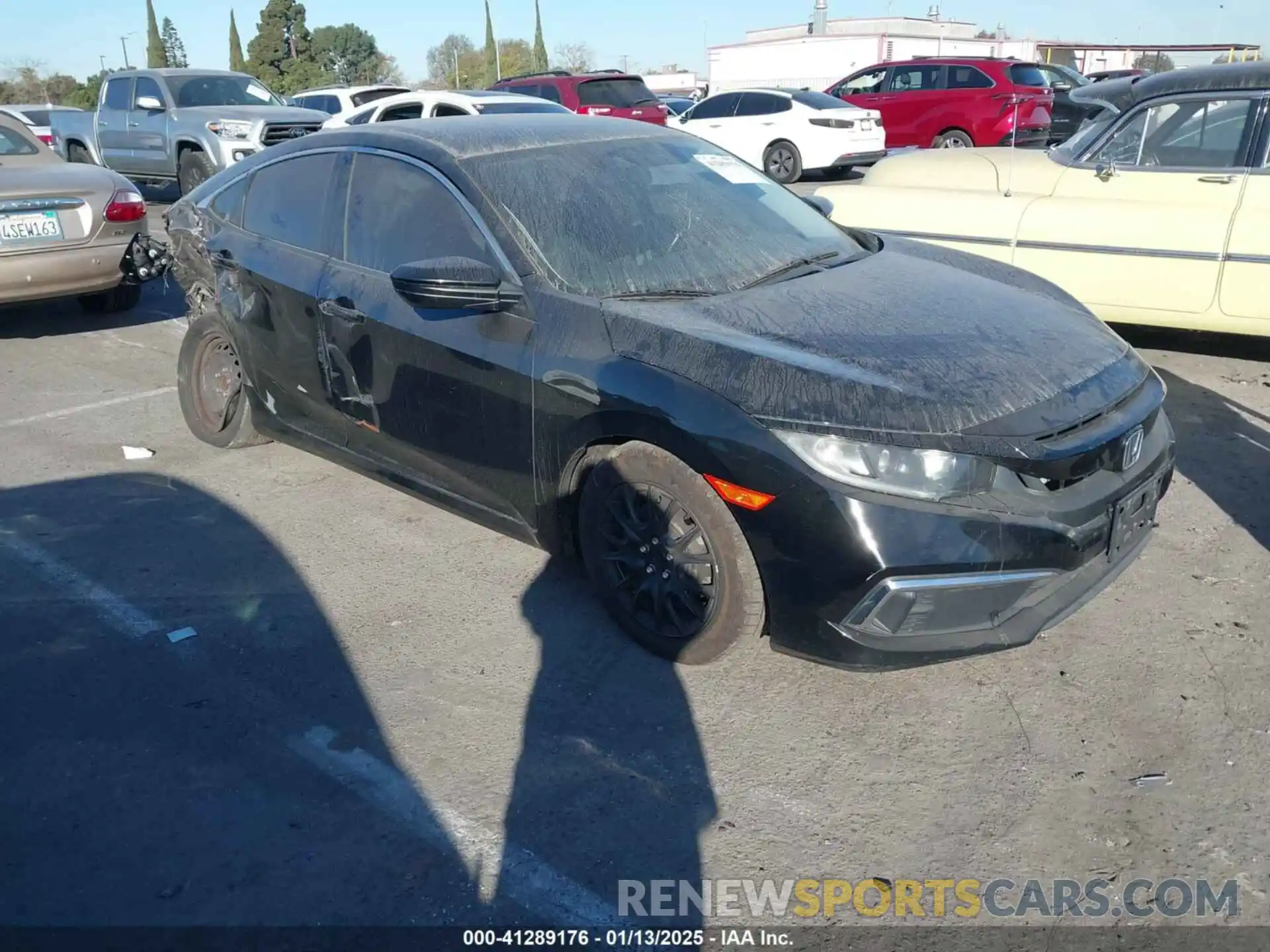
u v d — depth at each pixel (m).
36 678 3.46
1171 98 6.02
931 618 2.86
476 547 4.31
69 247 7.17
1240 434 5.20
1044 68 18.44
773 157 15.96
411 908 2.50
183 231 5.16
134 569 4.18
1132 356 3.49
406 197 3.99
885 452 2.81
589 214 3.75
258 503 4.79
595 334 3.33
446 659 3.50
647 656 3.47
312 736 3.13
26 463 5.34
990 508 2.83
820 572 2.88
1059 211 6.16
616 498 3.36
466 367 3.64
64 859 2.68
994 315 3.47
